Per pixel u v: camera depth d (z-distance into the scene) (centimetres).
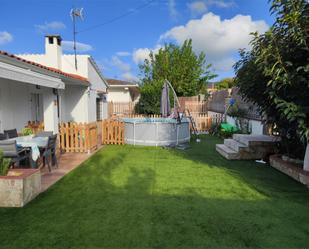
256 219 411
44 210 443
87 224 391
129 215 424
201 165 781
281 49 502
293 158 719
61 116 1434
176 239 350
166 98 1343
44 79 749
